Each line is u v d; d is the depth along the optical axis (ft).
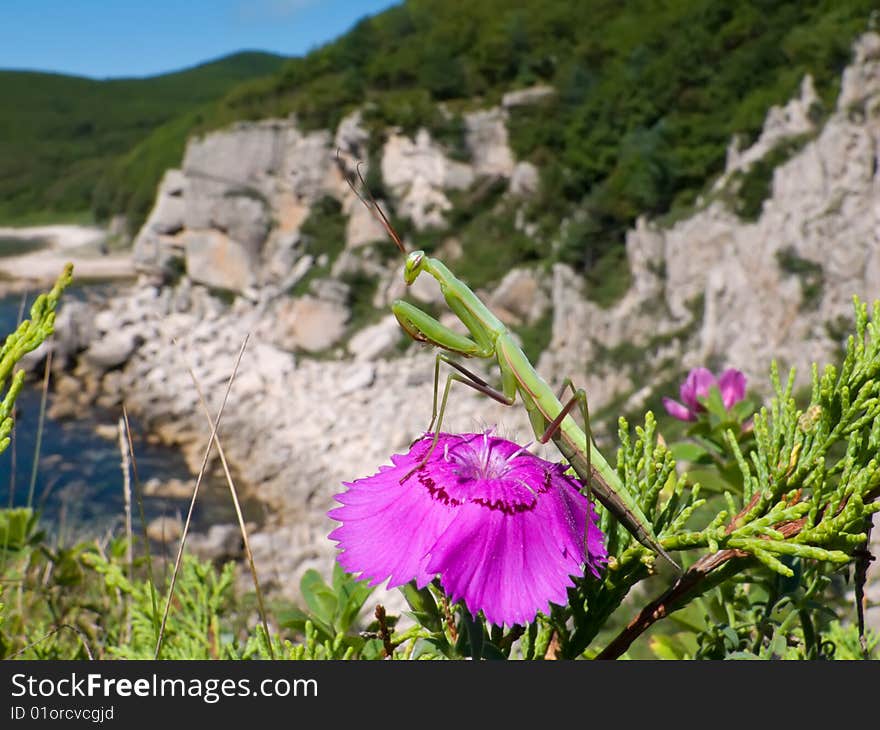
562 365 139.74
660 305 132.87
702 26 147.95
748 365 108.47
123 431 10.62
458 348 6.12
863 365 5.06
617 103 155.84
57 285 5.29
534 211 165.48
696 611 6.81
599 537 4.99
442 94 186.19
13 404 5.10
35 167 389.19
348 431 140.97
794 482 5.11
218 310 191.62
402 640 5.50
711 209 126.00
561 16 182.70
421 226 178.91
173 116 472.85
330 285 171.83
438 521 4.70
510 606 4.43
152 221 205.87
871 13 118.62
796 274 104.53
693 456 8.35
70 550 11.38
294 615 6.32
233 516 108.88
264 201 196.95
